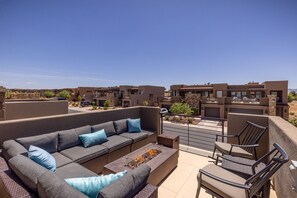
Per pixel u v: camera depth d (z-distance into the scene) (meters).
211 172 1.95
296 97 36.28
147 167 1.50
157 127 4.68
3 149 2.15
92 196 1.25
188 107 20.78
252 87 22.06
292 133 1.71
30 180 1.29
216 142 3.26
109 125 3.81
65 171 2.05
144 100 29.31
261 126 2.95
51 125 2.96
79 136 3.08
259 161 1.87
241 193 1.57
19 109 6.41
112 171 2.16
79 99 37.12
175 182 2.63
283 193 1.71
